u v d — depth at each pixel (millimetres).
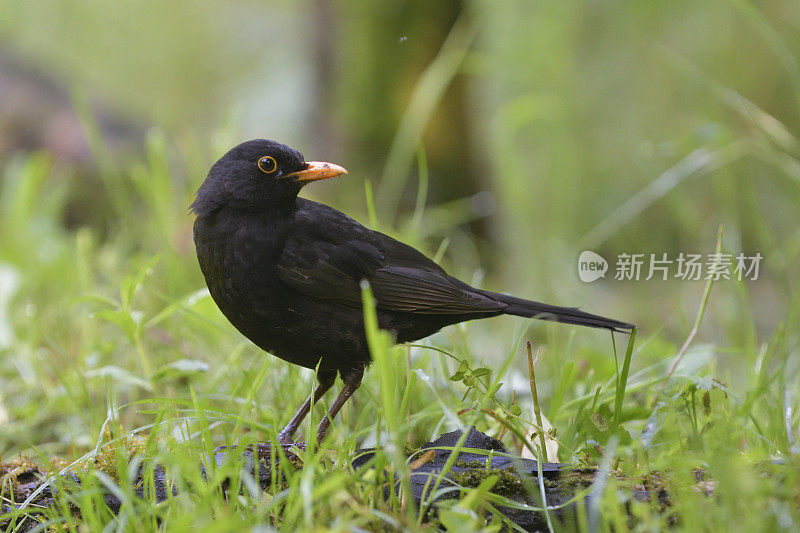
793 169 11156
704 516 4578
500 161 16641
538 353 7602
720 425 6070
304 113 17719
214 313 9242
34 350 9383
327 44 17125
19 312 10867
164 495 5703
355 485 5160
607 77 17062
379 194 16828
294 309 7086
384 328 7281
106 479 5027
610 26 17062
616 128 16906
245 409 6855
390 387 4535
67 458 7480
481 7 16609
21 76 17703
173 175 14727
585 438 6656
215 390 8453
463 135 16938
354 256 7230
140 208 15844
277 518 5012
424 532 4801
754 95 16328
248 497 5305
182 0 26625
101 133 17281
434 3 16188
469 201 17109
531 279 15914
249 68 24141
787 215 13586
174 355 9289
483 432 6656
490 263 17078
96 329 10117
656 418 6480
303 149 17453
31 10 26438
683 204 15211
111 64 25703
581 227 16578
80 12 26719
